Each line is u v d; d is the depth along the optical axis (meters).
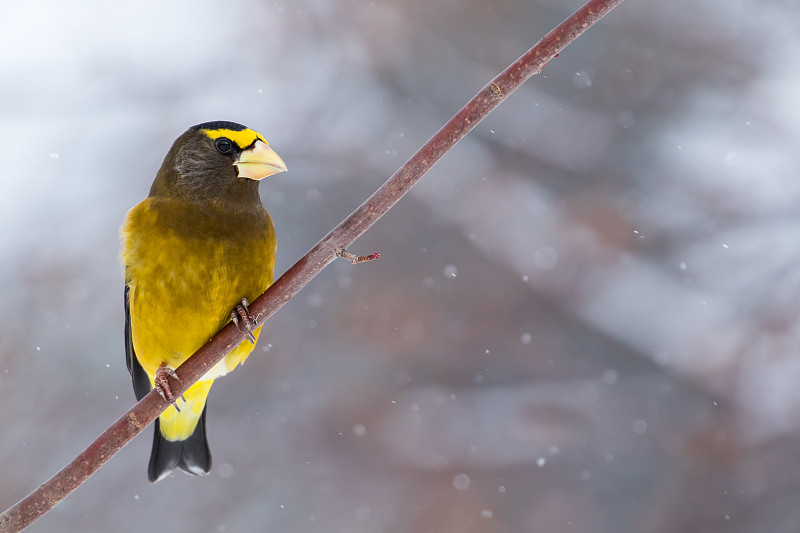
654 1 17.55
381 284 15.75
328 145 16.73
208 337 7.03
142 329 7.05
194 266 6.84
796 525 14.02
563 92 17.55
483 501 14.53
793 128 16.70
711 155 16.83
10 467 14.51
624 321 15.64
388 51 17.50
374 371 15.30
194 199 6.89
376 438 14.91
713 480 14.53
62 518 14.89
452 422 14.96
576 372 15.51
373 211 5.89
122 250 7.04
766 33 17.19
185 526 14.75
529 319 15.71
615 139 17.14
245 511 14.72
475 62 17.56
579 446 14.96
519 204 16.56
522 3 17.84
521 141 17.08
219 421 15.29
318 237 15.99
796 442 14.48
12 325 15.20
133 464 15.41
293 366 15.47
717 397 14.95
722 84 17.16
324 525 14.45
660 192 16.70
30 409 14.84
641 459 14.86
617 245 16.22
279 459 15.03
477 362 15.38
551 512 14.49
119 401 15.12
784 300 15.27
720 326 15.47
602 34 17.75
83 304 15.45
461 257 15.99
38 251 15.71
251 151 6.91
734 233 16.23
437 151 5.68
